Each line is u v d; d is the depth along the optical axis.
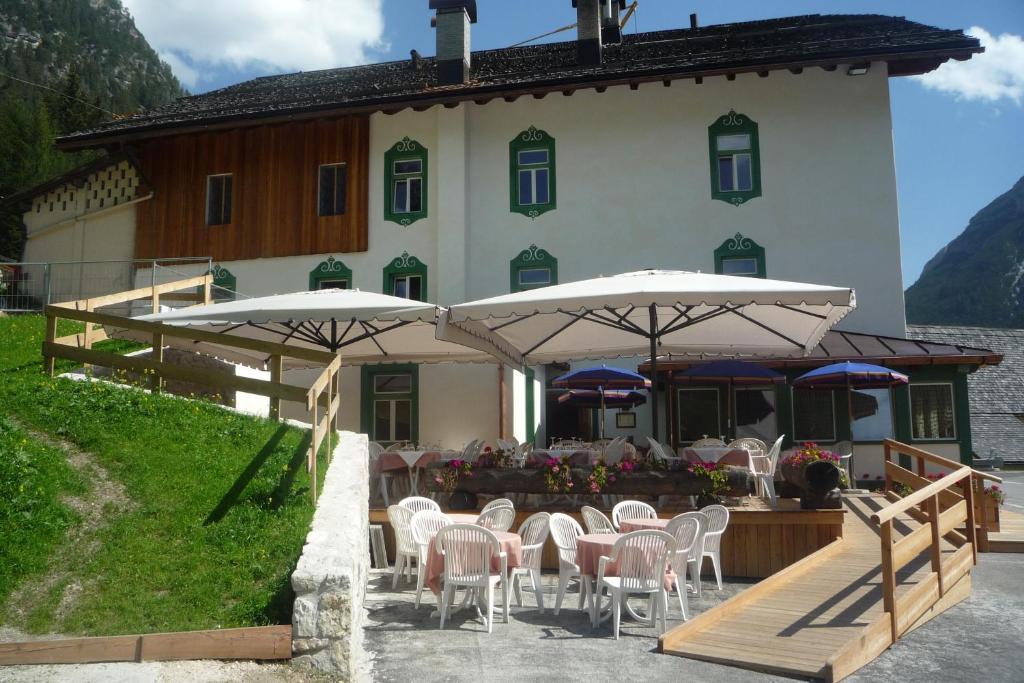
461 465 10.63
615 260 19.48
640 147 19.73
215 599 6.42
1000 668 6.23
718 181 19.36
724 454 11.80
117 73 157.75
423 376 19.78
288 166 20.91
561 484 10.21
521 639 7.13
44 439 8.75
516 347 14.12
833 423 18.89
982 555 10.80
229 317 11.70
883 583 6.99
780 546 9.97
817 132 19.11
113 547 6.98
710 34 23.12
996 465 35.88
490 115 20.47
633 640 7.08
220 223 21.27
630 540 7.32
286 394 10.38
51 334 11.65
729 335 13.38
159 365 10.93
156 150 21.70
